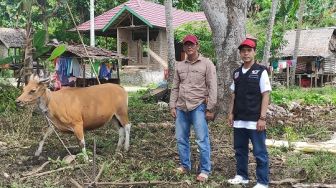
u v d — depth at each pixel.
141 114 12.23
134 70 28.38
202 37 22.53
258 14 27.77
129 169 6.40
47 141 8.17
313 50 31.23
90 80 17.91
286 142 8.59
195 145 8.05
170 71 16.39
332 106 16.92
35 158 7.00
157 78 29.03
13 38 31.62
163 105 14.50
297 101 17.47
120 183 5.70
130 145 7.97
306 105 16.92
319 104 17.50
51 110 6.64
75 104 6.72
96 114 6.92
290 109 14.35
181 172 6.14
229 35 10.32
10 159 6.97
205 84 5.86
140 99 16.09
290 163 6.89
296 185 5.76
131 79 28.25
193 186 5.76
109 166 6.34
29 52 9.12
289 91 22.41
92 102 6.88
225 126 9.48
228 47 10.34
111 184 5.71
